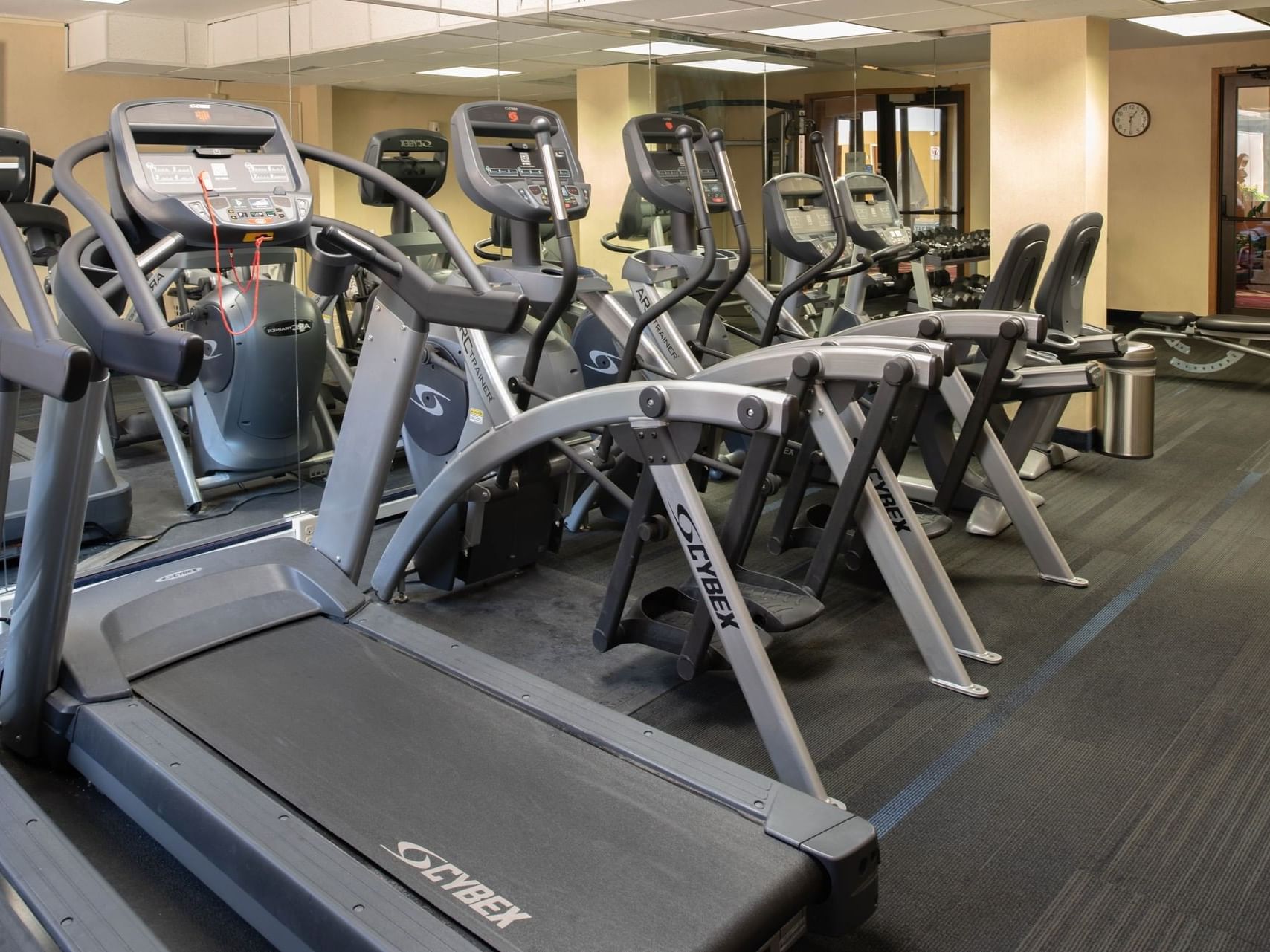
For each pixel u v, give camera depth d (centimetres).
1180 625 327
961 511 441
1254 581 360
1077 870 211
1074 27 494
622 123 496
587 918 160
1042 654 309
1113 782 243
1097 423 537
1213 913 198
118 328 173
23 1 325
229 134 246
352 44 399
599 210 495
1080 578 363
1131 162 908
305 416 415
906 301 606
